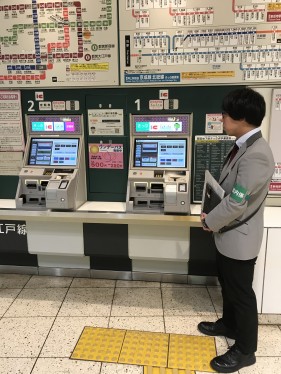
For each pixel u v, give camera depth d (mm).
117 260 3219
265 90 2744
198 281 3148
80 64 2900
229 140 2877
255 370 2131
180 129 2879
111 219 2770
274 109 2752
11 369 2146
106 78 2891
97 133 3037
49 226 3029
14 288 3115
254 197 1924
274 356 2252
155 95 2898
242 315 2053
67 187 2752
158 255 2947
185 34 2715
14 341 2402
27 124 3088
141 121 2926
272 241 2469
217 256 2199
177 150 2875
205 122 2879
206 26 2678
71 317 2674
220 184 2066
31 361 2213
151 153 2904
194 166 2965
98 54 2857
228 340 2400
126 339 2410
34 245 3094
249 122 1902
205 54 2729
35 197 2988
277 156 2834
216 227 1956
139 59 2812
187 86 2830
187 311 2748
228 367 2102
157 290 3068
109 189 3139
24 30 2906
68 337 2438
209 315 2693
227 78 2746
